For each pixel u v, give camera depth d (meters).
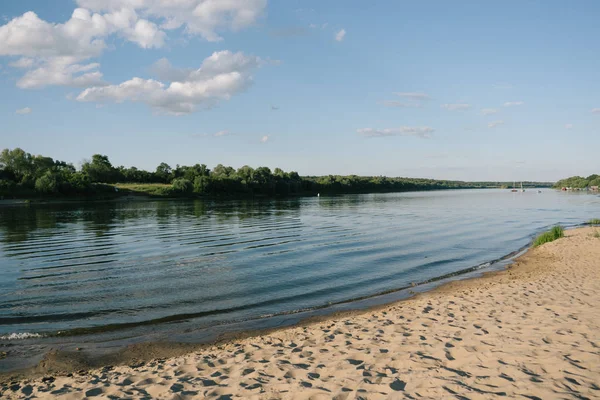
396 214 65.69
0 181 104.31
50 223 50.38
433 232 40.50
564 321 10.41
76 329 12.91
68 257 26.55
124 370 9.25
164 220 54.25
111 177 164.12
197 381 7.92
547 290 15.12
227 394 7.16
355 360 8.57
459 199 134.75
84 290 17.97
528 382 6.75
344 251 28.73
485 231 41.56
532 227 45.59
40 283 19.34
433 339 9.62
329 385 7.22
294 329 12.09
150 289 18.14
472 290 16.19
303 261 24.91
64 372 9.55
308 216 61.09
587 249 26.38
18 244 32.59
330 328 11.77
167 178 181.00
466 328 10.41
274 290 18.02
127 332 12.65
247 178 155.25
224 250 29.20
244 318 14.07
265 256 26.70
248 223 49.97
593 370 7.18
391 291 17.80
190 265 23.69
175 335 12.36
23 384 8.63
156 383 8.02
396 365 8.05
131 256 26.81
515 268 22.16
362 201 116.56
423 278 20.34
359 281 19.73
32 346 11.42
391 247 30.64
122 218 57.66
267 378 7.86
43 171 132.62
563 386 6.55
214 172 181.38
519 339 9.12
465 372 7.40
